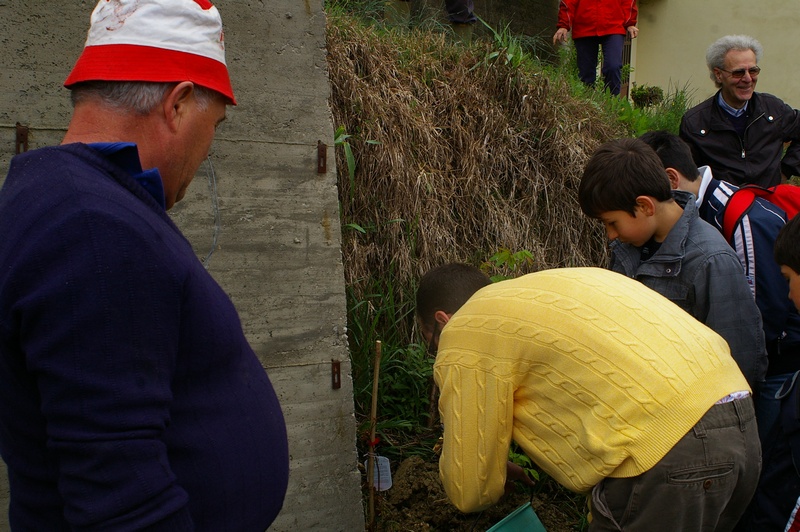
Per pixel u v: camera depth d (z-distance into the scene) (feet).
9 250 3.28
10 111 6.31
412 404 10.14
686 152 8.08
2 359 3.41
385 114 11.09
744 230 7.38
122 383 3.25
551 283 5.36
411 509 8.86
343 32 11.34
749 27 29.58
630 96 23.70
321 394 7.91
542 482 9.47
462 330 5.41
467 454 5.26
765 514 6.03
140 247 3.38
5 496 6.70
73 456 3.19
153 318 3.38
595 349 4.91
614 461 4.79
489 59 12.81
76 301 3.18
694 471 4.74
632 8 18.76
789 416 5.80
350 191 10.29
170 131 3.95
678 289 6.96
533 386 5.15
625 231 6.95
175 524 3.35
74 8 6.47
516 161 12.56
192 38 3.96
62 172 3.44
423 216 11.15
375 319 9.92
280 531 7.85
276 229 7.50
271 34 7.29
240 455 3.97
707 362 4.99
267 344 7.58
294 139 7.51
